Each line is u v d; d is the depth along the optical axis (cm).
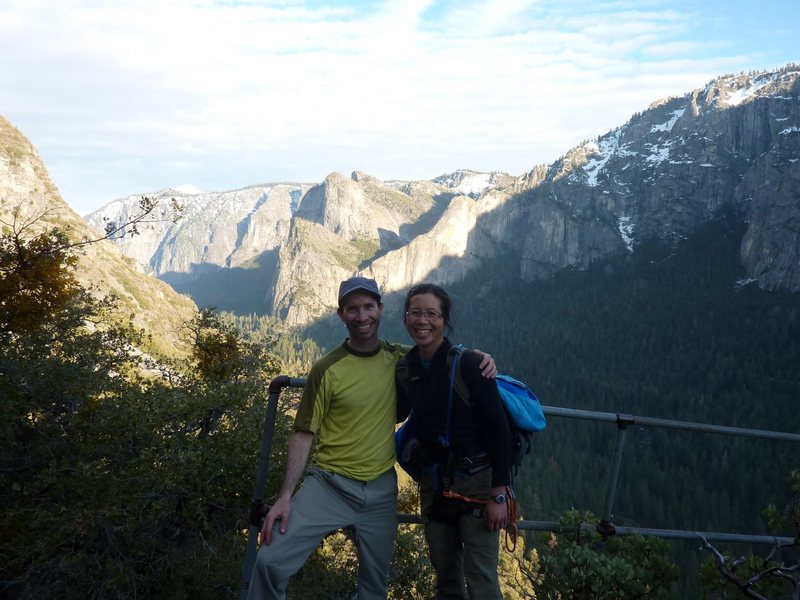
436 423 420
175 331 2322
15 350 1444
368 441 441
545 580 461
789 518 468
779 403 15850
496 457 401
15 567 1046
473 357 414
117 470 1202
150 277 16988
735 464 11075
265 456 482
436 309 414
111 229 1252
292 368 8550
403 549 1249
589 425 13412
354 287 436
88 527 1016
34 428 1341
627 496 9419
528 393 432
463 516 429
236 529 1206
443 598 463
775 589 425
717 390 18338
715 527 8931
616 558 443
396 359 457
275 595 414
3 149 17150
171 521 1195
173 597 1042
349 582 1205
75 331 1722
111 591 1041
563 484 9844
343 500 439
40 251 1498
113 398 1383
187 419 1334
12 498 1177
